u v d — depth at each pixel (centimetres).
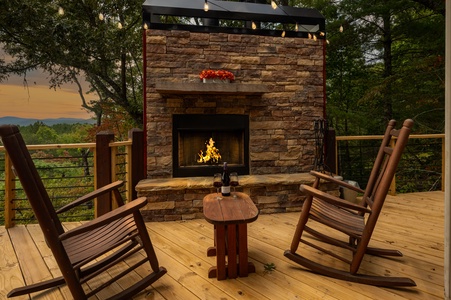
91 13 669
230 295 162
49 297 165
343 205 165
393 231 262
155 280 168
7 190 285
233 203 196
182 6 350
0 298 163
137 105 821
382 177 176
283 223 293
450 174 130
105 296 164
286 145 381
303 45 385
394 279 170
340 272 179
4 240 253
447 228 133
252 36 370
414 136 393
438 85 586
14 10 536
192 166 359
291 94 382
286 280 178
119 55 691
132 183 341
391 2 592
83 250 156
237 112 369
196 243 242
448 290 133
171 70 349
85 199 187
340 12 665
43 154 870
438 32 574
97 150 296
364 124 658
